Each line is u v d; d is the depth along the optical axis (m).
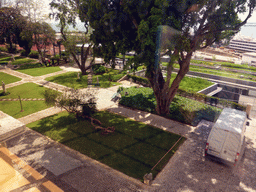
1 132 9.17
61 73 23.53
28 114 12.88
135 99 14.36
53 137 9.98
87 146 9.24
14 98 15.61
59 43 30.59
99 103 14.77
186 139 9.97
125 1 8.40
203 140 9.83
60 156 8.17
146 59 7.56
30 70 25.06
